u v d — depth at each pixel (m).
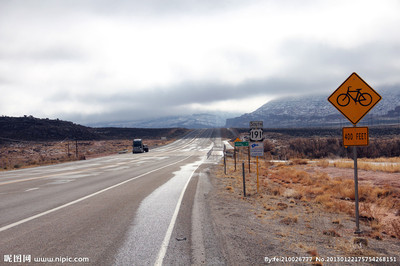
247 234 6.38
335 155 45.94
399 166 19.44
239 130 166.38
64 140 116.00
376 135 101.50
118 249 5.26
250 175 19.88
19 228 6.63
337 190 12.66
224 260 4.80
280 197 11.83
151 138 151.50
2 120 123.25
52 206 9.24
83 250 5.20
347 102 6.97
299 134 125.94
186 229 6.64
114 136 152.62
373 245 5.93
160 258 4.84
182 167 26.62
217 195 11.79
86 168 26.78
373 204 10.51
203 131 181.50
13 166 33.66
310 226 7.32
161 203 9.84
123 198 10.78
